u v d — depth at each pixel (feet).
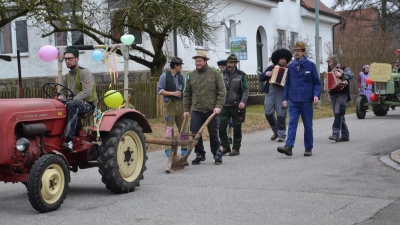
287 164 45.11
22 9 67.15
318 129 73.31
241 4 127.85
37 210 30.25
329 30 176.24
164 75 51.19
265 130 74.69
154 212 29.84
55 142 33.12
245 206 30.60
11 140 29.73
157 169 44.91
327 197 32.37
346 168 42.24
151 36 89.10
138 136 36.70
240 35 127.95
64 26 78.38
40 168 29.94
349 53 130.41
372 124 76.43
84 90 34.30
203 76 46.19
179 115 51.55
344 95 58.65
